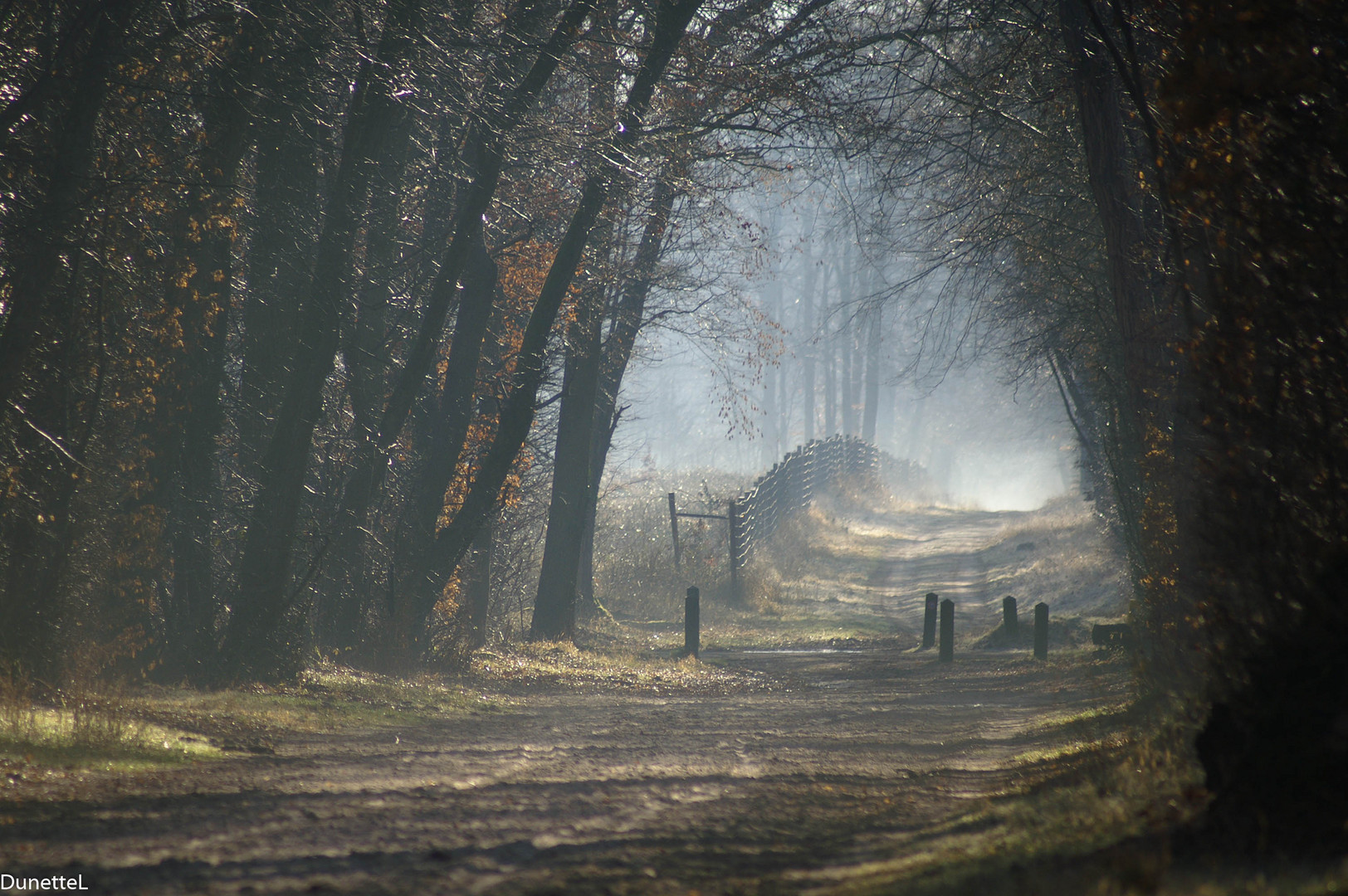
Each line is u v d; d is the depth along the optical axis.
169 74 12.16
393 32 13.00
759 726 11.34
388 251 16.67
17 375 10.45
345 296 14.30
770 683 17.75
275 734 9.50
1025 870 4.25
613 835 5.42
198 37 12.39
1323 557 5.04
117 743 7.83
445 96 14.10
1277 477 5.63
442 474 17.00
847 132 18.30
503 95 15.56
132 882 4.32
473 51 14.94
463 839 5.26
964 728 11.34
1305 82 5.31
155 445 12.45
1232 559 5.73
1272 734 4.63
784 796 6.79
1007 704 14.02
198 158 12.51
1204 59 5.66
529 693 15.44
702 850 5.12
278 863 4.70
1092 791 5.84
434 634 17.34
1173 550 9.95
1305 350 5.64
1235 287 5.97
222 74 12.21
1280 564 5.45
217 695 11.16
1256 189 5.93
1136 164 11.57
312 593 13.66
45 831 5.25
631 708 13.58
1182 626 9.49
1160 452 10.79
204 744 8.48
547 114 16.38
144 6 11.30
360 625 15.70
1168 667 9.44
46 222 10.48
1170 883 3.69
